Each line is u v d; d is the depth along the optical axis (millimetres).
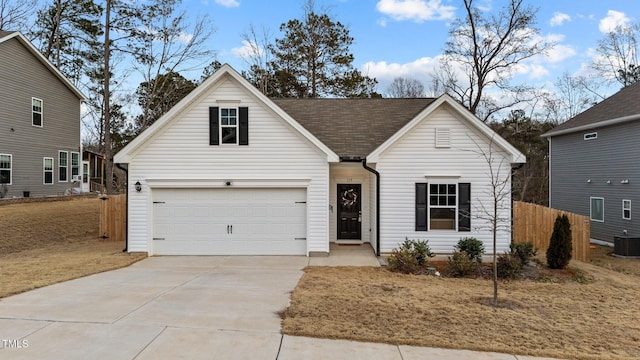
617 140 17891
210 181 12828
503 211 13016
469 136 13156
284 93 31969
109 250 13641
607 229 18484
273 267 11156
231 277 9805
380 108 16781
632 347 5926
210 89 12844
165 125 12750
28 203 20281
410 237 13109
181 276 9867
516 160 12852
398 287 9039
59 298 7578
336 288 8734
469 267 10859
